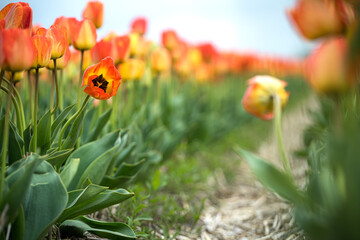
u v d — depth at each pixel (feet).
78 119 2.61
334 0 1.81
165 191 4.17
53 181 2.17
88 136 3.01
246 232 3.54
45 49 2.29
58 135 2.87
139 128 3.92
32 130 2.62
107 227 2.67
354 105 2.31
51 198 2.13
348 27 1.80
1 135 2.34
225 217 3.89
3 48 1.91
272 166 1.96
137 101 4.71
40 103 3.63
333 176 2.04
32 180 2.17
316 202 1.90
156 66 4.33
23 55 1.94
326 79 1.71
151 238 3.05
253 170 1.98
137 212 3.24
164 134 4.55
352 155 1.68
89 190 2.33
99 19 3.06
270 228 3.53
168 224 3.47
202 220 3.74
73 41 2.69
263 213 3.88
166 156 4.49
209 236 3.46
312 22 1.80
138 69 3.45
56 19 2.83
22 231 2.05
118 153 3.10
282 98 3.05
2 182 1.96
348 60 1.65
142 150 3.88
